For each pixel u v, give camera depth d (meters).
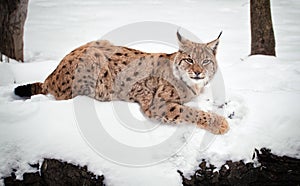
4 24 7.82
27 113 5.12
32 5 14.00
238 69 6.89
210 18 12.27
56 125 4.97
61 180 4.82
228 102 5.38
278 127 4.98
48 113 5.12
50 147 4.82
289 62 7.26
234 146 4.86
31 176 4.84
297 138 4.90
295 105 5.18
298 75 6.53
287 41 9.59
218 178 4.79
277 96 5.33
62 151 4.79
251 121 5.05
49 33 10.49
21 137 4.89
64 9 13.44
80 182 4.77
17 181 4.84
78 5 14.12
